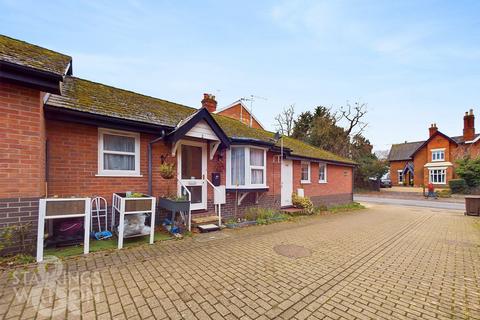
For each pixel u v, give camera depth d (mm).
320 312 2967
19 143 4223
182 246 5453
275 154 11133
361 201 21500
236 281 3758
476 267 4754
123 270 3959
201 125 7398
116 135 6375
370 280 4004
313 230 7875
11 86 4180
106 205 5984
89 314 2715
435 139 32781
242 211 9445
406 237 7402
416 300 3350
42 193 4738
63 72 4621
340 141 31078
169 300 3098
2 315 2631
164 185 7203
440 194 25891
